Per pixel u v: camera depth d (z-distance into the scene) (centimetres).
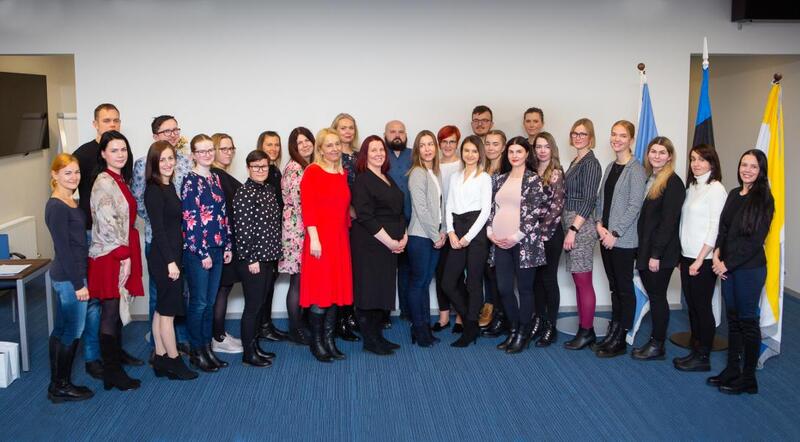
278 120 555
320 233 445
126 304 420
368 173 452
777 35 571
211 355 449
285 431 362
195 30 544
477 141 471
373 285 460
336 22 551
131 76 544
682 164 582
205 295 432
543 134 466
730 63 727
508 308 480
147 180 402
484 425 367
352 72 555
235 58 548
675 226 440
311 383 425
